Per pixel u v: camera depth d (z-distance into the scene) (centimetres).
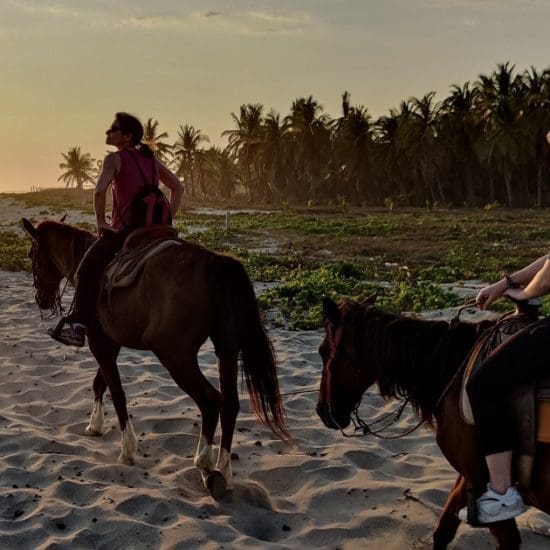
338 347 366
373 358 354
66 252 594
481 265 1883
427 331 345
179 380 464
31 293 1316
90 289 518
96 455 537
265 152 7775
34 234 612
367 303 381
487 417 290
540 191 5803
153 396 679
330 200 7469
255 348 462
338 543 410
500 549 311
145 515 434
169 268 467
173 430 591
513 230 3116
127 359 818
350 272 1694
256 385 462
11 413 627
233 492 465
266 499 462
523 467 289
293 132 7594
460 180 6544
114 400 527
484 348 313
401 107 6756
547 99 5609
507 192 6216
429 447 556
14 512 440
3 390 704
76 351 846
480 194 6631
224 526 418
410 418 620
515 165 5988
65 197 7350
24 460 520
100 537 409
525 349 287
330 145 7438
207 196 9388
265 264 1912
